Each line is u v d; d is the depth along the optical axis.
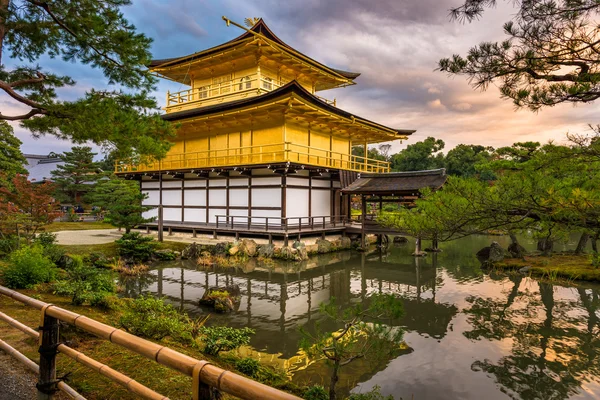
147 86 10.15
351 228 24.89
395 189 21.47
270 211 23.27
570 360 7.91
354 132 29.02
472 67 4.68
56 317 3.03
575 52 4.23
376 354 6.50
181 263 18.56
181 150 28.52
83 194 40.69
